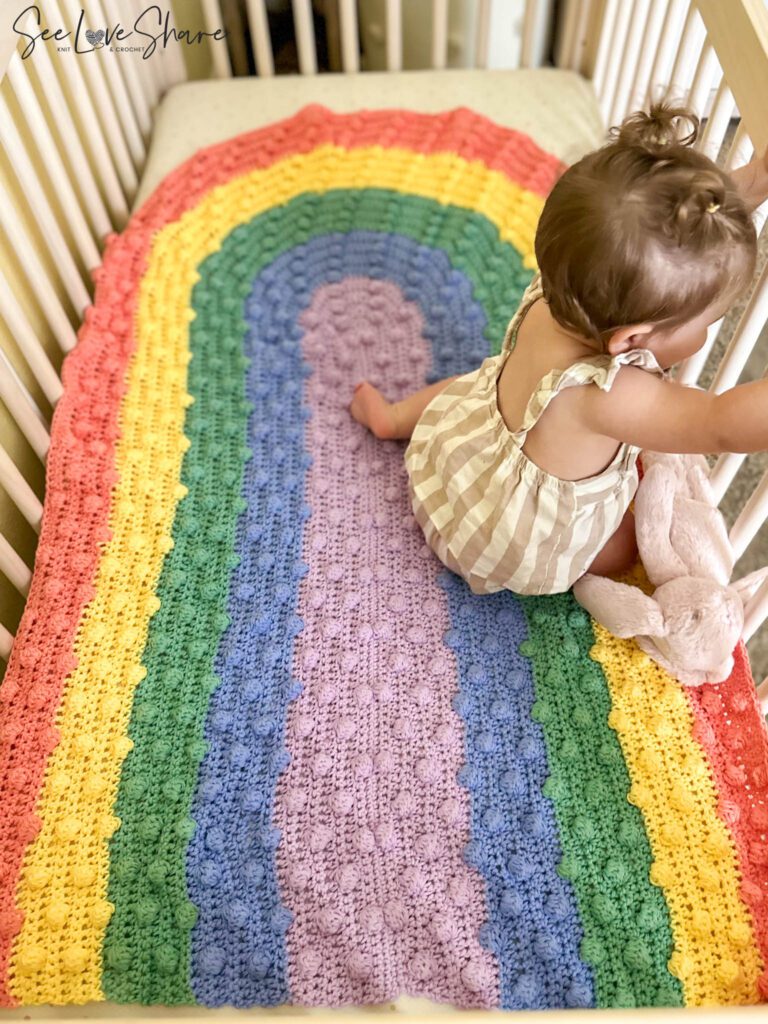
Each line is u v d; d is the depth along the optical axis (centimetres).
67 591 96
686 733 87
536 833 81
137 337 118
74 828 81
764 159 76
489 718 89
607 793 84
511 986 74
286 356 121
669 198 68
